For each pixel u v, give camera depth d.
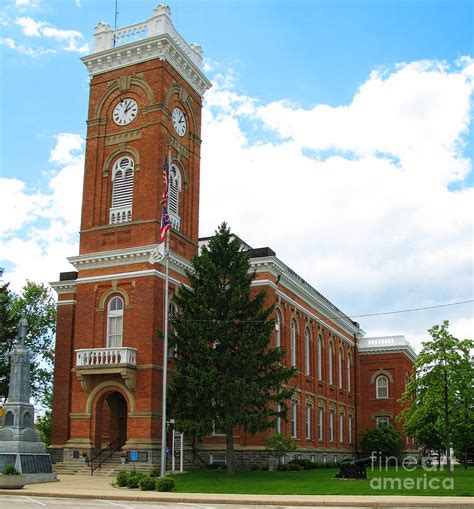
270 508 23.83
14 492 29.02
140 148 44.47
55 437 46.09
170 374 41.31
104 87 46.81
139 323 41.12
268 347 45.16
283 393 37.53
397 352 73.69
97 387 40.88
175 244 44.97
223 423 35.62
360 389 74.00
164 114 44.91
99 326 42.50
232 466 36.94
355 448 68.44
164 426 33.03
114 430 42.66
